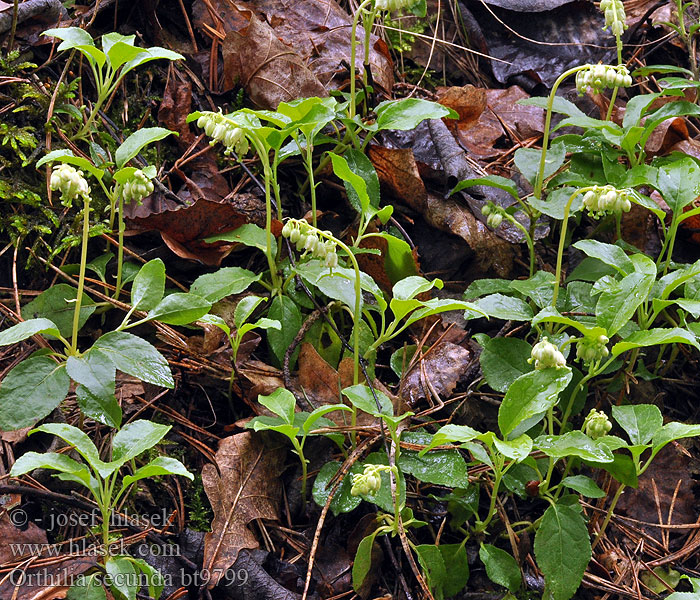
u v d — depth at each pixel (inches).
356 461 28.7
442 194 32.3
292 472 29.3
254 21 32.4
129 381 29.6
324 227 32.1
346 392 28.2
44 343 29.5
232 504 28.6
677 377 31.5
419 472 28.4
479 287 30.6
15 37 31.7
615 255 29.1
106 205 31.0
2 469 28.2
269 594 27.8
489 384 29.5
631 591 28.7
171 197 31.2
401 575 27.9
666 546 29.5
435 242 32.2
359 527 28.5
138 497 28.7
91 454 26.5
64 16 32.3
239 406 30.0
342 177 29.6
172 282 30.8
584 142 32.0
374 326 30.2
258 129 29.2
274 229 30.8
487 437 27.3
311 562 27.6
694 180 30.2
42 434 28.6
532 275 31.1
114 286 30.3
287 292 30.5
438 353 30.7
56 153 27.7
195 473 29.1
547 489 28.8
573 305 30.2
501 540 29.1
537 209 30.3
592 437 28.5
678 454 30.4
